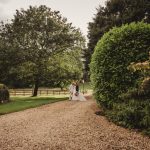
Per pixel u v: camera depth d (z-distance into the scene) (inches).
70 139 426.0
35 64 1610.5
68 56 1665.8
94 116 636.7
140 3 1263.5
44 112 764.6
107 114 609.9
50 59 1633.9
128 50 631.2
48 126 535.2
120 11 1358.3
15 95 1962.4
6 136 456.4
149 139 426.3
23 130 503.8
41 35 1619.1
